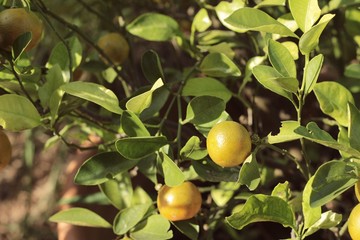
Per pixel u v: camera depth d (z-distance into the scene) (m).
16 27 0.63
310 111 0.94
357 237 0.58
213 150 0.60
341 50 0.89
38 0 0.75
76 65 0.74
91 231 0.89
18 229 1.50
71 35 0.84
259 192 0.79
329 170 0.56
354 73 0.72
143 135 0.63
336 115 0.64
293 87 0.60
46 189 1.57
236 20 0.62
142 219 0.71
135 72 0.92
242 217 0.59
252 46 0.81
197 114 0.67
